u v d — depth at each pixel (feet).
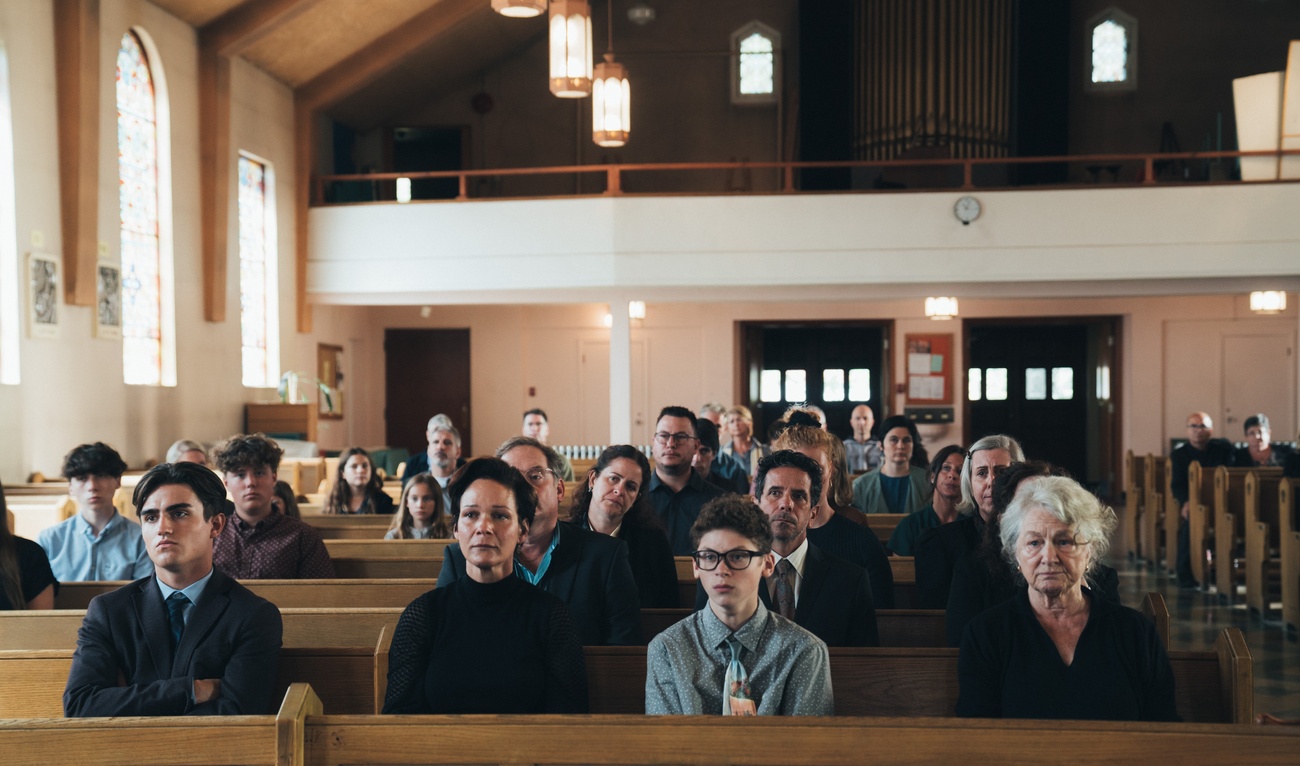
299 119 46.39
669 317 56.49
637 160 56.49
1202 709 10.02
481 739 7.76
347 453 23.73
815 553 11.36
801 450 13.38
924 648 10.41
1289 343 52.11
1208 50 53.93
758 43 56.03
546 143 56.54
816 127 52.60
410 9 44.04
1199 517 31.58
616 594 11.78
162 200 37.09
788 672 8.89
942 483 15.75
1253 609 28.35
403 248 45.34
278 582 14.51
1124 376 53.52
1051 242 42.04
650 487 17.34
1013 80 52.39
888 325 55.52
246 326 43.16
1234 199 41.16
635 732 7.67
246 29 39.04
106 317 33.35
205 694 10.13
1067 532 8.95
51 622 12.61
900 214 42.75
